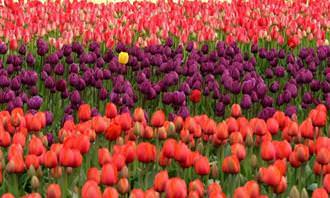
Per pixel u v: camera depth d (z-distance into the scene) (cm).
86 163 780
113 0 2541
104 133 791
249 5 2067
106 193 562
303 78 1148
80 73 1329
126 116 798
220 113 1028
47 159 680
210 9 1955
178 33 1612
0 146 758
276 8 1989
